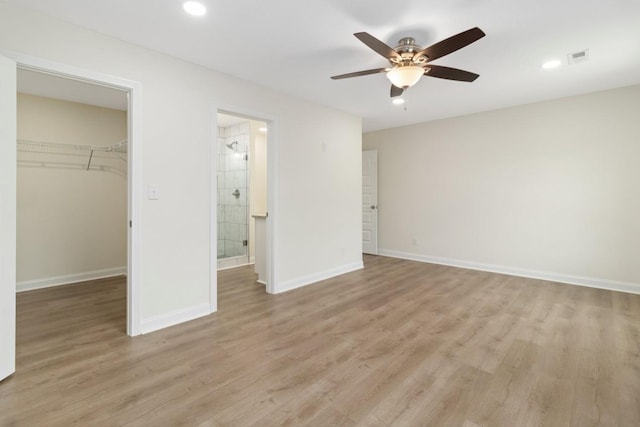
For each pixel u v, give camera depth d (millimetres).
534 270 4430
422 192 5520
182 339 2545
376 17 2225
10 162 1962
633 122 3689
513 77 3395
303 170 4094
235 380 1981
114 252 4602
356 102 4258
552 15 2213
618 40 2580
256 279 4422
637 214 3711
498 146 4672
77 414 1656
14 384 1911
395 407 1732
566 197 4156
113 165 4570
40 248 3982
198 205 3014
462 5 2092
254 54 2797
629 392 1854
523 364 2172
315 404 1757
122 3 2043
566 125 4113
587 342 2488
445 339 2551
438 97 4070
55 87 3631
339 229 4684
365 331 2707
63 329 2713
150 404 1744
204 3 2055
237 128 5727
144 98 2643
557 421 1620
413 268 5043
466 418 1644
